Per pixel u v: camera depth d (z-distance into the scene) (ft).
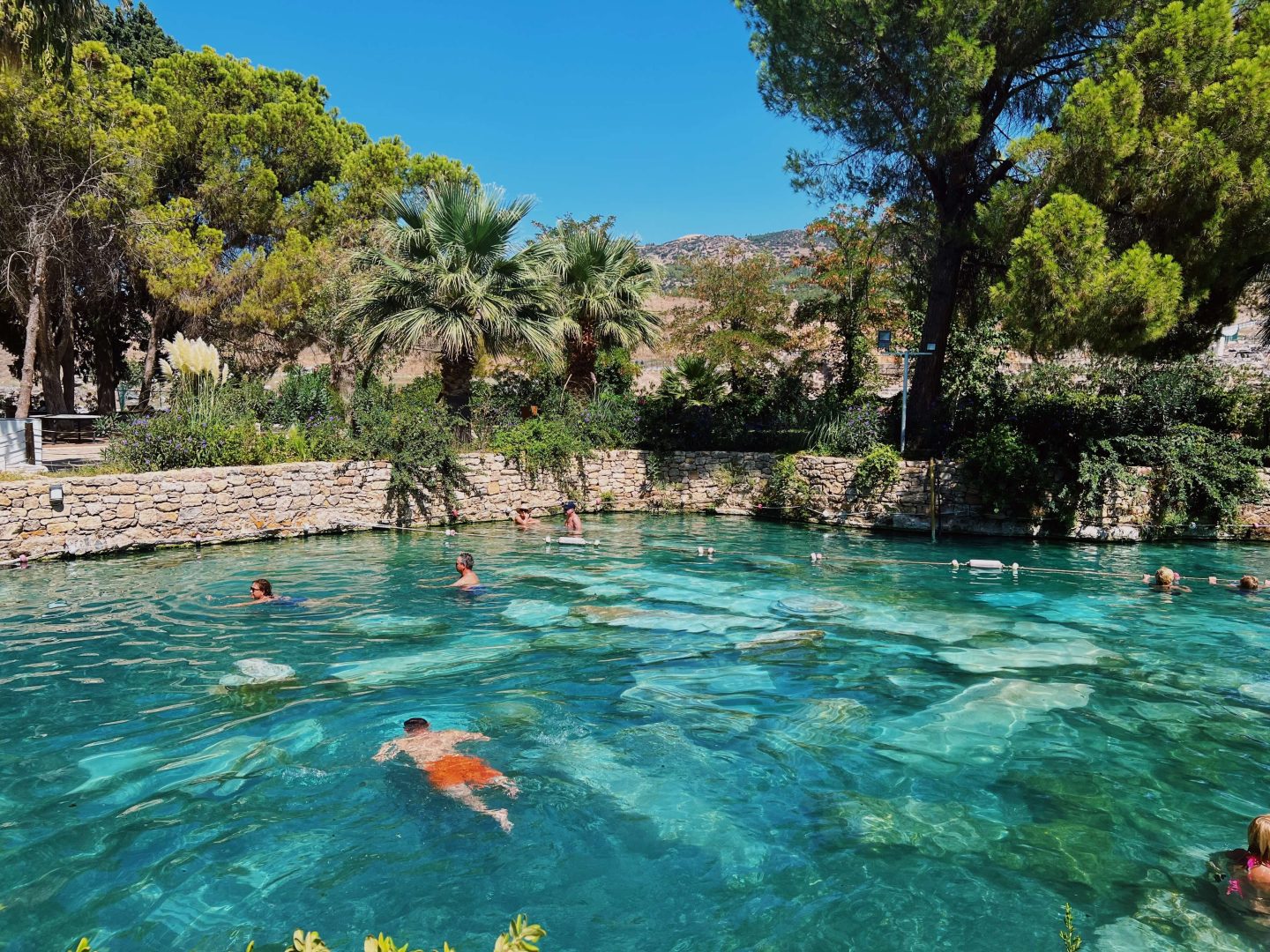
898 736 20.65
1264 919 13.20
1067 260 45.27
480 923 12.92
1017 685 24.58
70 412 94.07
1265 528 52.31
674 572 41.57
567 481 65.41
